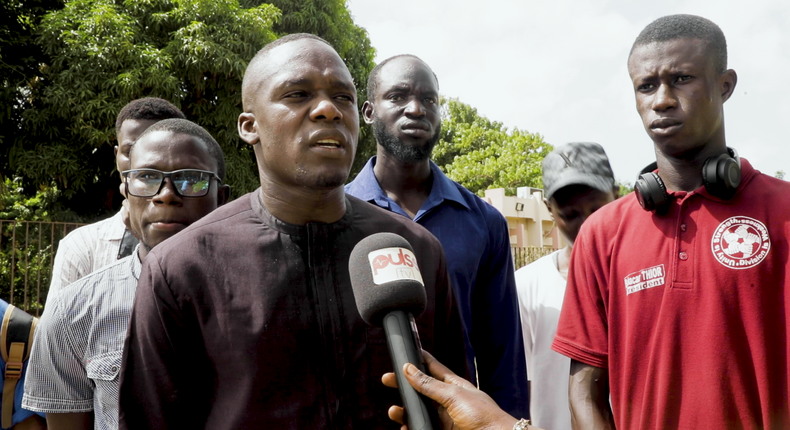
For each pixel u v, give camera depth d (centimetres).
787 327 179
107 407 204
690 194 199
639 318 200
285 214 158
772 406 178
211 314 150
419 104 285
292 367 147
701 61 196
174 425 151
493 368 284
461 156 3136
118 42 1082
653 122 201
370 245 149
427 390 139
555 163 307
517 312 292
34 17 1235
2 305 246
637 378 200
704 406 184
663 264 198
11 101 1142
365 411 152
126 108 333
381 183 304
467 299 272
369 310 144
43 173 1134
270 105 152
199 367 154
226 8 1185
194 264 152
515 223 1207
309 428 146
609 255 214
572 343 219
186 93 1223
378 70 303
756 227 187
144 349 151
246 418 144
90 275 226
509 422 137
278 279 152
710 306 187
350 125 154
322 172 147
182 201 232
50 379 215
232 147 1233
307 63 151
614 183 311
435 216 283
